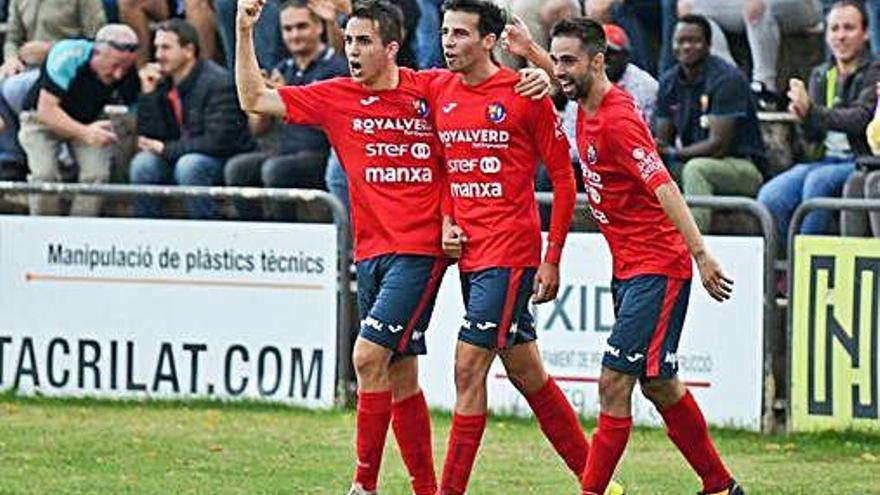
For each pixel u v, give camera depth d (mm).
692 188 40531
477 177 28375
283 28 42562
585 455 29703
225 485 31719
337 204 40000
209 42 45625
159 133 44125
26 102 45094
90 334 41656
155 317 41219
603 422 28359
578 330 38594
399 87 28969
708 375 38031
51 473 32719
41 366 42031
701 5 42188
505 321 28375
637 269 28078
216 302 40875
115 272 41438
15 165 46094
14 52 46469
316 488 31547
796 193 39469
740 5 42156
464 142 28344
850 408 37156
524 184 28391
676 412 28969
